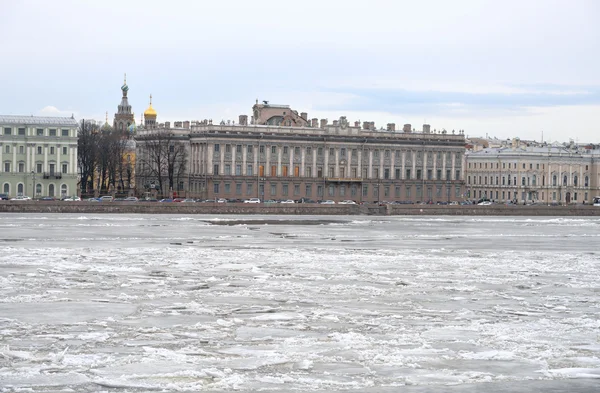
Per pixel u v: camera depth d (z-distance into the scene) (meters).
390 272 68.88
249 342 41.03
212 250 87.19
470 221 169.50
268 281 61.97
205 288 57.97
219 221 151.25
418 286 60.44
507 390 33.53
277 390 33.41
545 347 40.56
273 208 187.00
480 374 35.66
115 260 75.25
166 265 71.69
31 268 67.81
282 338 41.97
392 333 43.41
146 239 102.62
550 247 100.19
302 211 190.25
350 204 196.75
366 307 50.94
